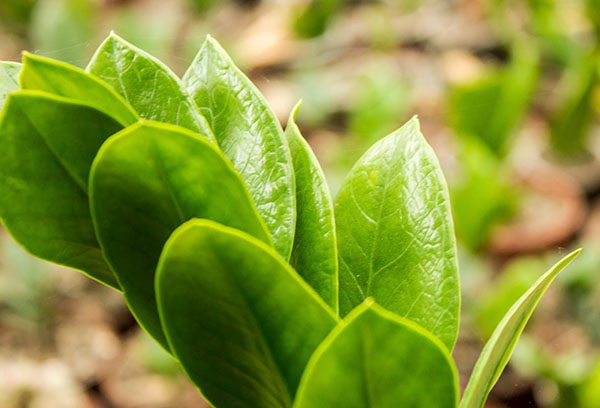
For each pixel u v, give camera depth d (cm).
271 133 36
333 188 144
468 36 203
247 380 34
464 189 129
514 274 116
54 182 34
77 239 35
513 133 145
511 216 141
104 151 33
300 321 33
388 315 31
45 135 34
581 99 149
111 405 127
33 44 169
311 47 201
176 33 197
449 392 32
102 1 222
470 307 129
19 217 35
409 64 197
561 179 158
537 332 128
